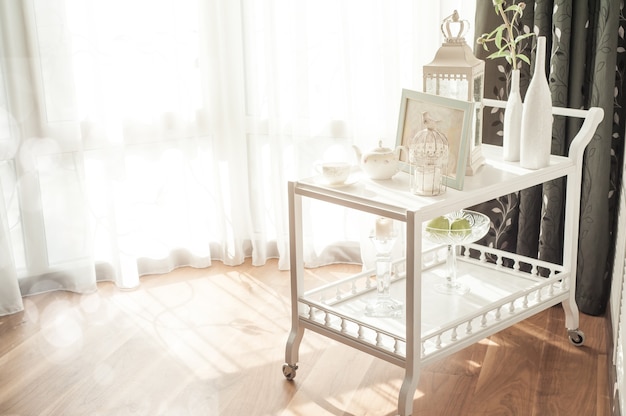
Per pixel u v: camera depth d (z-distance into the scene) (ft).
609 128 9.64
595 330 9.89
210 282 11.71
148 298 11.23
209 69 11.66
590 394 8.45
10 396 8.73
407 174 8.55
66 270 11.51
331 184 8.17
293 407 8.35
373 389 8.66
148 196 11.87
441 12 10.82
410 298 7.50
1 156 10.92
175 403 8.48
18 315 10.78
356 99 11.32
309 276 11.84
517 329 9.96
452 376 8.87
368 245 11.66
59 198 11.26
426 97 8.27
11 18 10.54
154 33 11.34
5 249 10.63
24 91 10.78
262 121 11.98
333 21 11.37
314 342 9.77
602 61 9.46
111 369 9.24
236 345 9.75
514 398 8.39
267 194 12.24
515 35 10.18
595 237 10.02
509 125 8.87
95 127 11.31
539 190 10.37
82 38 11.03
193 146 11.87
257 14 11.56
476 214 9.48
